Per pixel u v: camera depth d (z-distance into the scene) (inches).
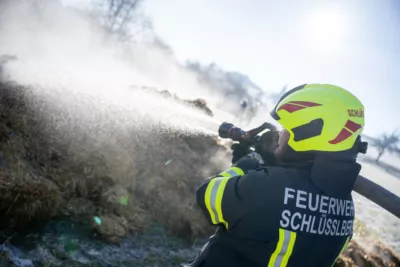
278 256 59.1
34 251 147.1
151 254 178.2
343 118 59.0
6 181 150.9
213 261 64.9
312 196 59.9
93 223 171.8
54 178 175.9
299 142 60.4
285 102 62.4
